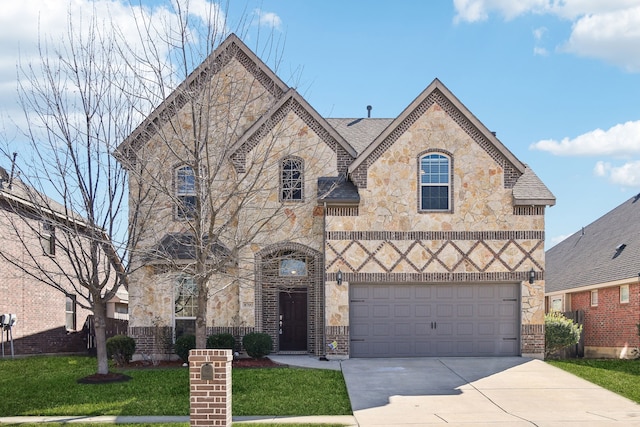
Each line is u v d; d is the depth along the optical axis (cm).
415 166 2144
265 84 2312
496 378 1803
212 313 2225
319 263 2198
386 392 1634
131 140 1802
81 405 1529
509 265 2125
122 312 3694
